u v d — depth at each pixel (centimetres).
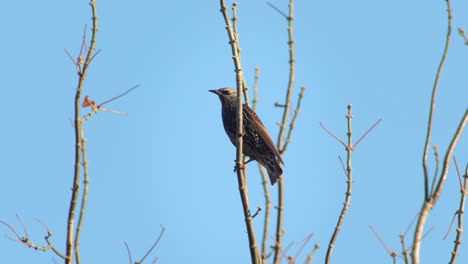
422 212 891
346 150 1062
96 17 965
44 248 945
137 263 1008
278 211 1098
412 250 876
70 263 923
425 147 917
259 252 1059
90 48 959
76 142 944
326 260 1000
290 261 1002
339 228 1016
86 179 950
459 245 926
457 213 934
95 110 971
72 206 934
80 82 949
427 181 909
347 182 1044
